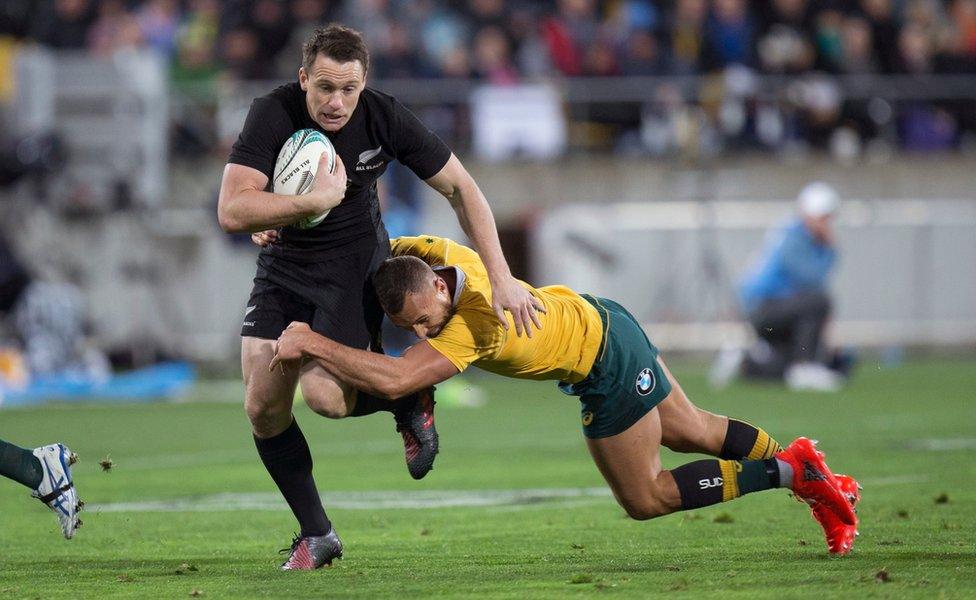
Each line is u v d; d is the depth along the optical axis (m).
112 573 20.03
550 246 62.31
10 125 60.56
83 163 61.25
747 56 66.69
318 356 18.91
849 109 67.62
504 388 59.25
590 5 68.12
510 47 66.31
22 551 22.66
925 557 19.86
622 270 62.38
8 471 19.31
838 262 63.91
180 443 40.28
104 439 41.19
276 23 65.06
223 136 63.03
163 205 62.56
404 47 64.31
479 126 64.44
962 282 64.44
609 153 66.56
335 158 19.17
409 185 59.00
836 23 68.38
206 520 26.31
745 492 20.59
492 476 32.66
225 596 17.59
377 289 19.39
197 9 67.75
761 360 54.91
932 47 69.88
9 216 59.00
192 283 60.62
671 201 64.75
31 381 53.31
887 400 49.00
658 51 66.88
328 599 17.28
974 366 61.91
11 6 67.81
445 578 18.89
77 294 56.66
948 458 33.81
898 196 66.31
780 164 65.62
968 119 69.00
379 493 30.09
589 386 20.28
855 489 20.73
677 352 62.81
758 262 63.78
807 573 18.48
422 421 20.83
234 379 60.16
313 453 38.22
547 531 24.20
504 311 19.41
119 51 65.31
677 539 22.81
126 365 59.22
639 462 20.56
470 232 20.31
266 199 18.69
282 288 20.42
